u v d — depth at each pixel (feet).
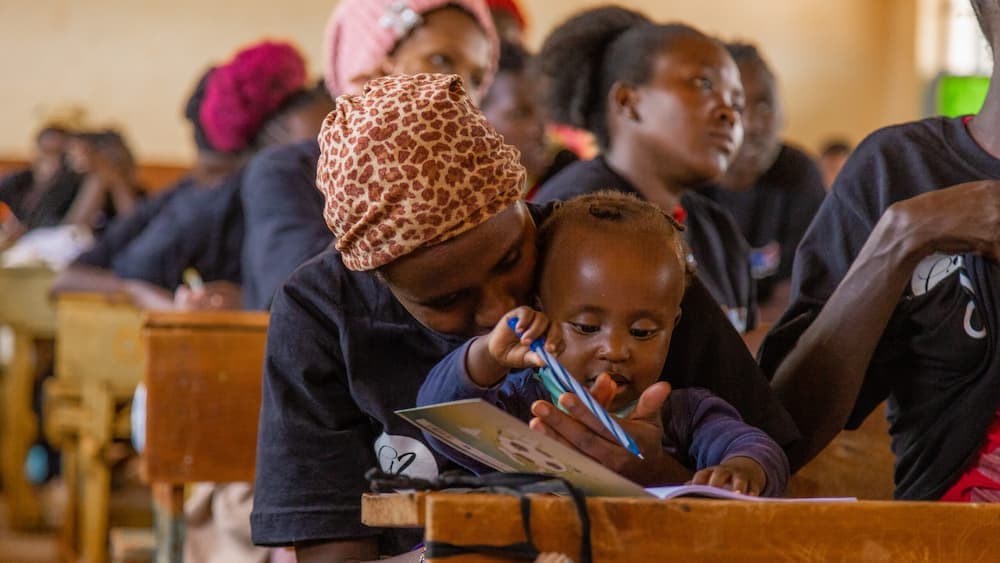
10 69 38.11
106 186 28.99
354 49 10.70
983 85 7.97
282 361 6.72
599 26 10.20
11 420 21.88
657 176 9.82
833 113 43.16
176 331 10.03
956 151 6.98
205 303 14.11
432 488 5.26
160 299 15.48
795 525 5.04
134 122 38.81
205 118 15.96
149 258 15.60
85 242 24.00
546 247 6.06
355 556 6.64
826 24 42.96
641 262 5.85
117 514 18.28
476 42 10.52
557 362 5.42
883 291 6.70
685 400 6.36
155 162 38.75
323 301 6.64
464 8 10.49
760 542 5.01
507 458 5.40
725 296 10.13
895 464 7.57
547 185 9.99
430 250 5.82
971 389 6.94
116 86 38.68
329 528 6.58
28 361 21.56
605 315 5.84
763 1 42.73
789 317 7.47
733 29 42.65
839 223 7.28
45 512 23.66
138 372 15.69
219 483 10.73
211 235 15.55
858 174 7.21
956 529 5.15
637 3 42.04
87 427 15.78
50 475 26.55
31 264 23.09
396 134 5.82
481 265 5.85
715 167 9.69
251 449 10.09
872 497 8.73
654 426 5.73
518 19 13.58
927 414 7.14
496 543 4.81
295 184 11.24
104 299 15.74
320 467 6.64
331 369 6.68
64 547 18.72
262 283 11.00
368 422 6.75
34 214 29.01
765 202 14.44
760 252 14.33
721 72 9.68
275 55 15.64
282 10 39.58
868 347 6.84
